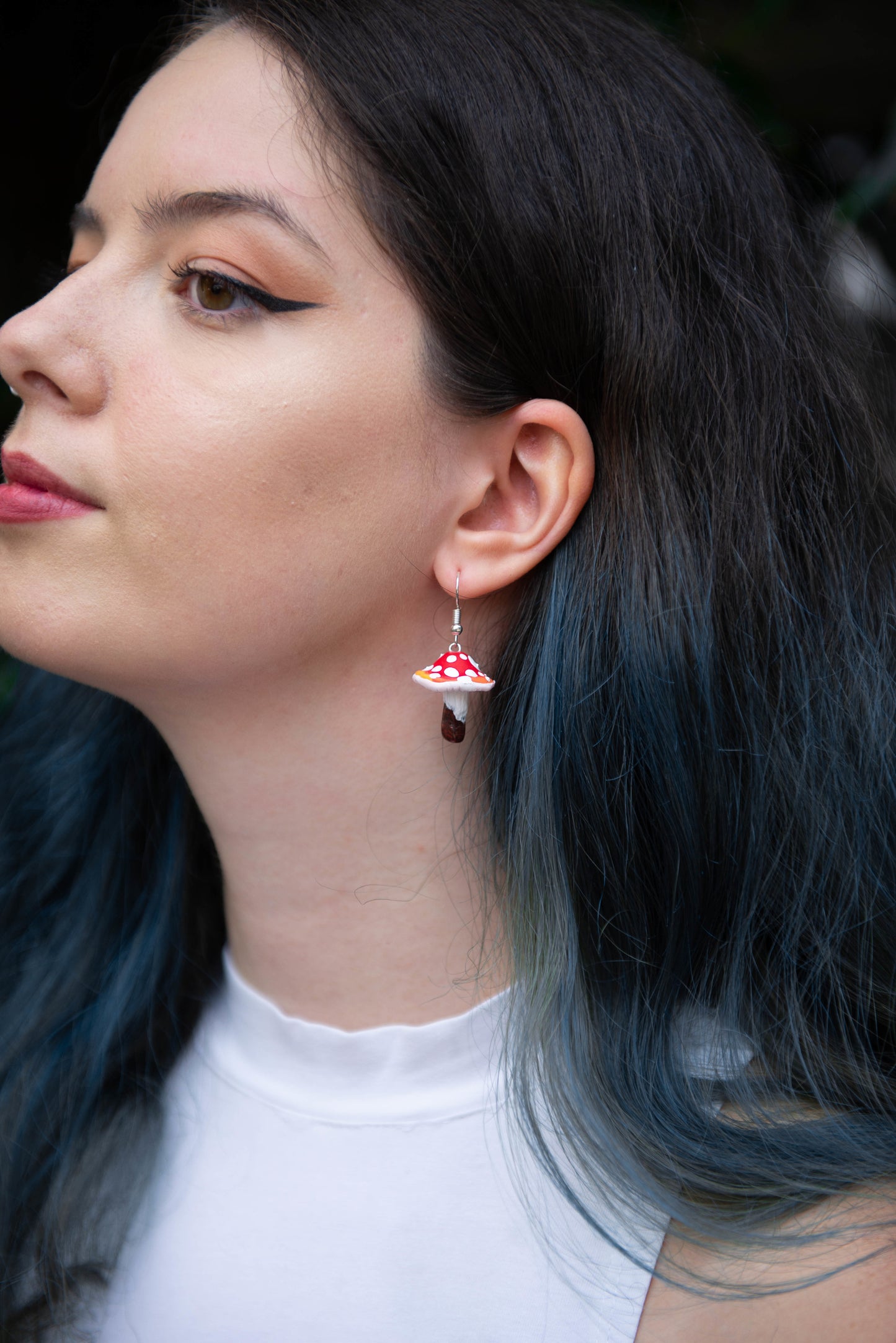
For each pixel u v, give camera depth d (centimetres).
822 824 61
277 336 57
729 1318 56
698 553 60
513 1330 58
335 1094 62
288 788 61
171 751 69
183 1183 63
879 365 70
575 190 59
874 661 62
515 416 59
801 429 62
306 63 57
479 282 58
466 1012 62
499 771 61
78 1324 62
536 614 61
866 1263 55
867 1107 59
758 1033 60
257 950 64
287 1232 61
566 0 63
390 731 61
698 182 62
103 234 60
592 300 59
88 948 69
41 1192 65
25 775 73
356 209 57
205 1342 60
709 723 60
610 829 60
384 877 62
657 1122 58
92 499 57
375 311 57
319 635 59
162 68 61
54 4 87
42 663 58
